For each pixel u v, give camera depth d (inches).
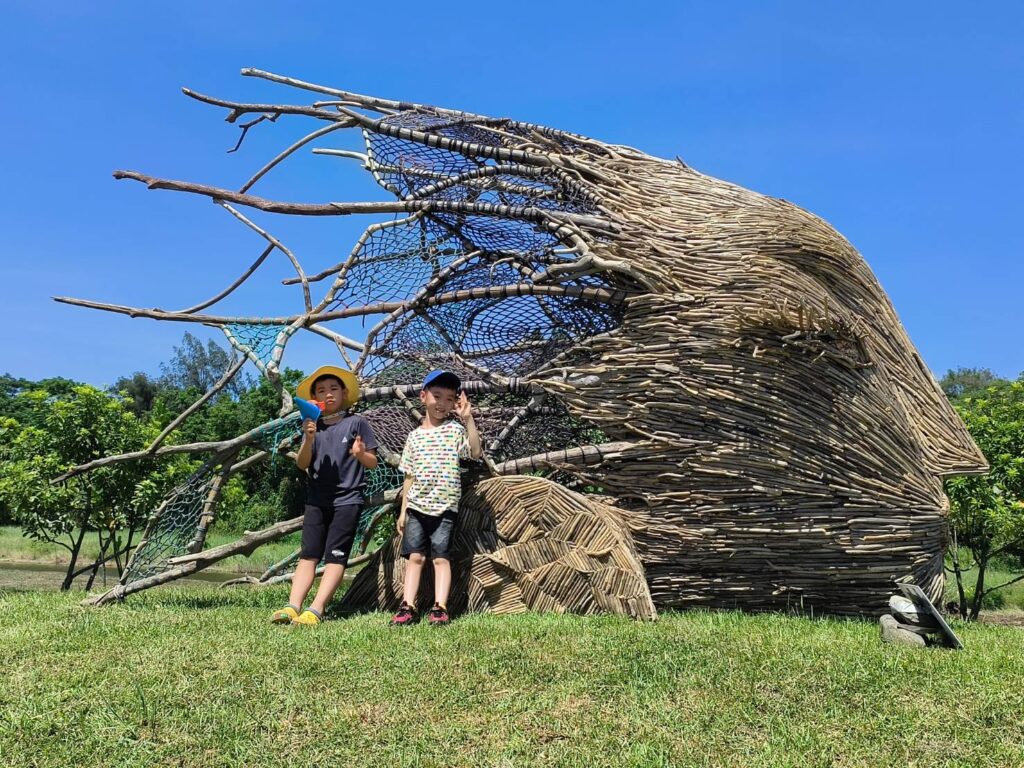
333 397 236.1
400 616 205.5
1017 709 144.6
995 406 381.7
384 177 306.0
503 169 277.0
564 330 276.2
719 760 123.3
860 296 256.4
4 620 212.2
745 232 247.6
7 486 360.5
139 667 160.6
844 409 238.2
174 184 287.1
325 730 133.6
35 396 388.2
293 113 303.6
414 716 138.8
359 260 279.7
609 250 249.4
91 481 364.8
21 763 121.0
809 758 124.5
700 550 237.6
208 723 135.3
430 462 221.1
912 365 260.8
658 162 273.1
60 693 145.6
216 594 285.3
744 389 238.1
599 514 226.8
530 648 174.1
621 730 133.9
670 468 240.1
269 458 269.3
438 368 279.4
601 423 246.7
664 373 241.3
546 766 121.3
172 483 376.2
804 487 235.5
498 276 277.4
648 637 182.9
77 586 450.0
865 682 156.3
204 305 291.4
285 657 167.2
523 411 269.0
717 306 240.2
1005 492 344.2
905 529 236.5
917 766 123.1
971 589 454.3
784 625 209.6
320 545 223.5
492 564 226.4
